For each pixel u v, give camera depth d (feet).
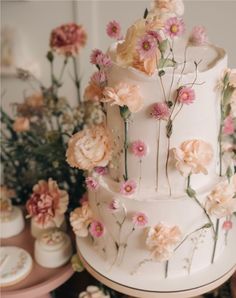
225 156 2.57
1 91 3.89
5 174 3.46
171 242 2.20
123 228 2.31
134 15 3.39
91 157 2.20
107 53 2.30
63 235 2.88
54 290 2.99
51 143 3.00
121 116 2.14
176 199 2.20
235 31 3.17
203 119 2.16
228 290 2.81
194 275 2.37
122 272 2.41
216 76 2.13
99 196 2.37
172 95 2.06
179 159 2.10
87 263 2.50
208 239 2.36
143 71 2.03
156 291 2.29
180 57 2.25
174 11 2.16
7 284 2.68
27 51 3.73
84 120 3.00
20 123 3.14
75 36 2.97
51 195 2.79
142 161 2.22
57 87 3.42
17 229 3.12
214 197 2.23
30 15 3.61
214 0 3.13
